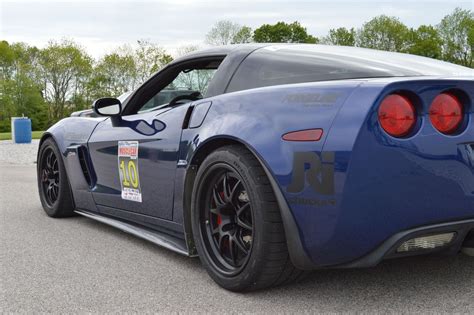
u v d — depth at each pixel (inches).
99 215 145.0
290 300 86.0
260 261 84.2
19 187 236.7
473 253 86.3
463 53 2805.1
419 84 75.7
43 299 88.7
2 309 84.1
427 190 76.3
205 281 97.5
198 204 97.0
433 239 79.7
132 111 129.0
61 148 152.6
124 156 124.0
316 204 77.9
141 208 120.7
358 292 89.0
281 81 94.1
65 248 123.3
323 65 93.3
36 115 2664.9
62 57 2559.1
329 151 76.4
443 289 89.7
